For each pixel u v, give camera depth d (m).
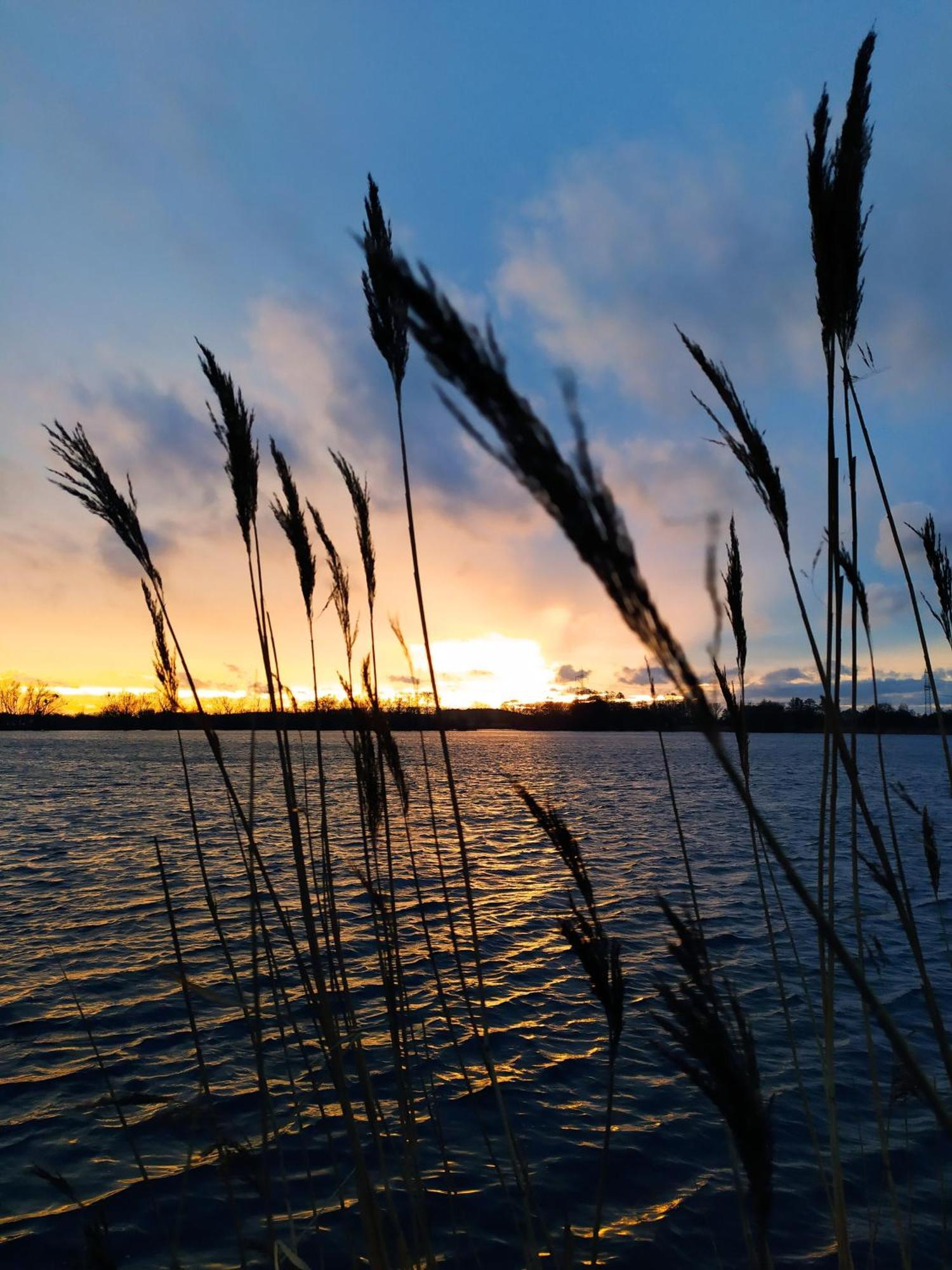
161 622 2.39
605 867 17.80
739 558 2.28
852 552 1.89
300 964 2.50
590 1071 7.10
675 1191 5.28
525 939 11.69
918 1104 6.05
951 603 2.59
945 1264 4.03
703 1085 1.00
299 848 2.45
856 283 1.41
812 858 18.31
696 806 30.84
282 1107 6.11
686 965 1.02
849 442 1.90
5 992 9.41
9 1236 4.84
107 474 1.98
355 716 2.71
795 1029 7.50
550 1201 5.15
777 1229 4.62
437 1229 4.77
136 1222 4.93
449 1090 6.57
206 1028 7.94
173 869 16.86
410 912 13.17
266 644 2.43
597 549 0.48
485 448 0.47
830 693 1.58
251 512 2.35
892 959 9.45
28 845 21.59
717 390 1.37
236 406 2.31
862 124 1.35
